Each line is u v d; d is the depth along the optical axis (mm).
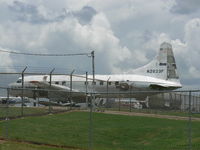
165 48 62531
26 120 26781
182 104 38844
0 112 32562
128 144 19609
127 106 49500
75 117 29953
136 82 57594
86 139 20266
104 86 58062
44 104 44031
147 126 25656
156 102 46625
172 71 62219
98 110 37094
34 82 56531
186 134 21797
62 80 59000
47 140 18984
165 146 18609
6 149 15328
